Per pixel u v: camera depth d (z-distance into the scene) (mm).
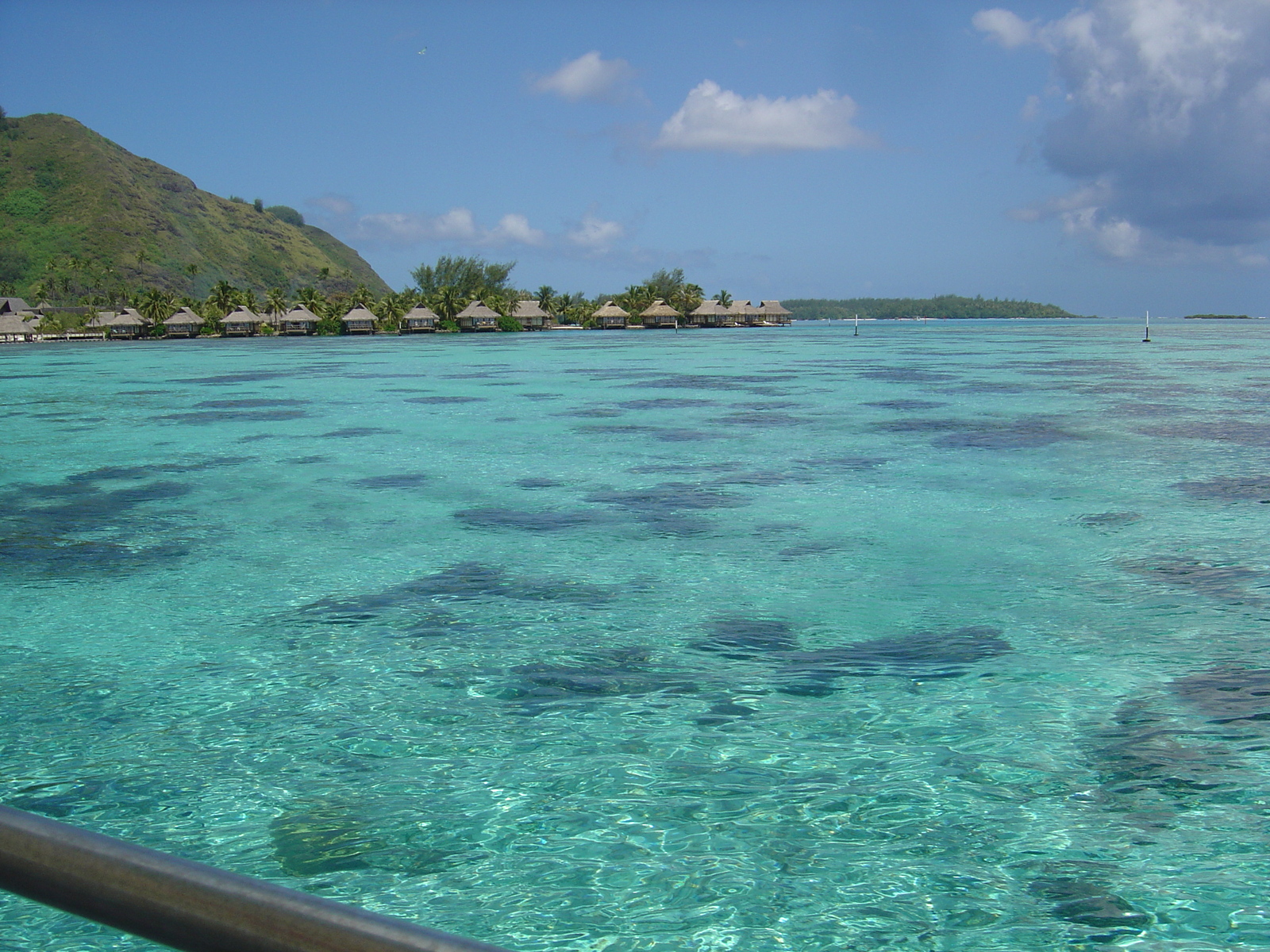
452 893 4773
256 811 5570
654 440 20078
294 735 6539
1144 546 10984
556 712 6836
